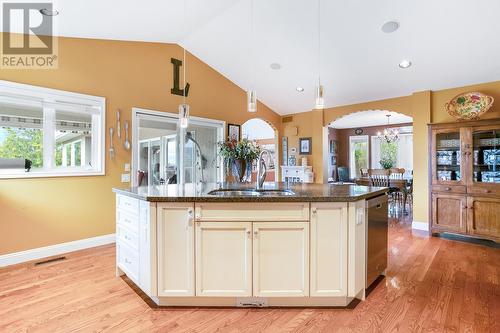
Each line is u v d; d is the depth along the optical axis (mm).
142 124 4211
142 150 4199
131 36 3838
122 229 2604
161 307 2176
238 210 2105
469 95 4027
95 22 3189
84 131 3645
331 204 2121
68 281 2627
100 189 3723
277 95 5684
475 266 3025
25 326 1911
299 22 3584
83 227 3584
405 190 5898
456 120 4270
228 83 5359
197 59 4836
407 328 1891
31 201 3203
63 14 2885
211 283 2131
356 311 2119
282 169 6379
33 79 3197
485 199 3766
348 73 4488
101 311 2109
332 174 9594
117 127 3869
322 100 2732
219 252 2123
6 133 3092
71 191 3492
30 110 3244
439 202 4195
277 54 4355
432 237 4172
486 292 2412
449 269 2941
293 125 6406
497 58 3562
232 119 5434
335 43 3848
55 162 3434
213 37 4176
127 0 2805
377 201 2531
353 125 9102
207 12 3432
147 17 3307
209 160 5078
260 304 2182
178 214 2123
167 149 4492
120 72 3900
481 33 3221
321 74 4637
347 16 3350
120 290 2451
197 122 4844
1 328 1886
